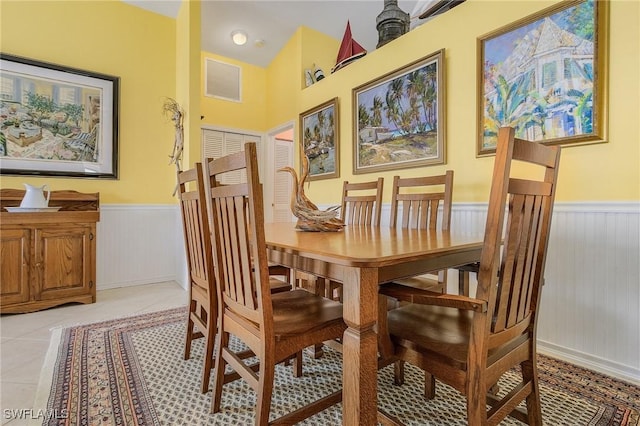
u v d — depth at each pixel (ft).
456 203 7.93
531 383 3.86
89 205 10.46
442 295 3.28
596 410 4.51
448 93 8.11
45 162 10.02
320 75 13.43
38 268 8.64
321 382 5.31
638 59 5.24
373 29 14.30
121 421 4.27
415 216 7.20
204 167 4.41
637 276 5.26
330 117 12.15
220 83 15.55
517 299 3.44
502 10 7.00
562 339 6.12
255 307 3.73
